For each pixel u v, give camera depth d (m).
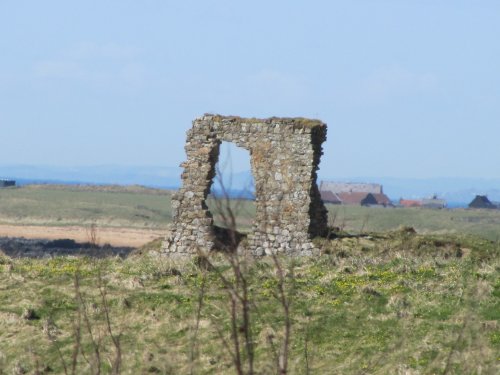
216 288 100.00
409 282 99.69
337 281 101.69
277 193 124.94
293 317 90.31
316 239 122.50
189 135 129.62
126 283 104.25
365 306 93.38
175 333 89.62
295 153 124.94
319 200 128.12
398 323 88.12
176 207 129.50
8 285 106.31
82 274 107.88
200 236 127.56
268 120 126.50
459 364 74.25
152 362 81.94
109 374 78.69
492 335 80.19
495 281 97.06
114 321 93.75
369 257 114.38
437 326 85.94
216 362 81.31
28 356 87.56
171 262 115.81
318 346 84.12
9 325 95.19
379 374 76.06
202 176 128.62
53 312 97.94
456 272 102.38
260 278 99.88
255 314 90.69
